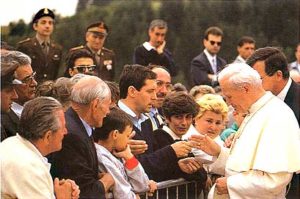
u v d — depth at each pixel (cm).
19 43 1302
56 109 627
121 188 679
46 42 1320
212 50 1510
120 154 710
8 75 727
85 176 646
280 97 843
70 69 1039
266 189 724
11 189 606
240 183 734
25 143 624
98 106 667
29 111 623
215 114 826
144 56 1456
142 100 801
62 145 648
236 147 751
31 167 609
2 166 611
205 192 803
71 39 1619
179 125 798
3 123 751
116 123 699
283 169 719
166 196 763
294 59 1791
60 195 632
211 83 1488
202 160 799
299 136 745
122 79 805
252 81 746
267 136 732
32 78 815
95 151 670
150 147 788
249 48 1591
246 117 758
